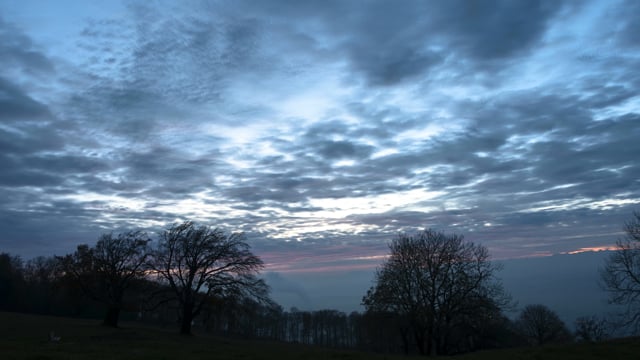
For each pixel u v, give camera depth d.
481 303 58.72
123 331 64.88
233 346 51.00
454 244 62.56
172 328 86.62
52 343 45.66
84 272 74.44
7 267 109.31
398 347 87.81
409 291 60.91
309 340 117.06
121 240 75.31
